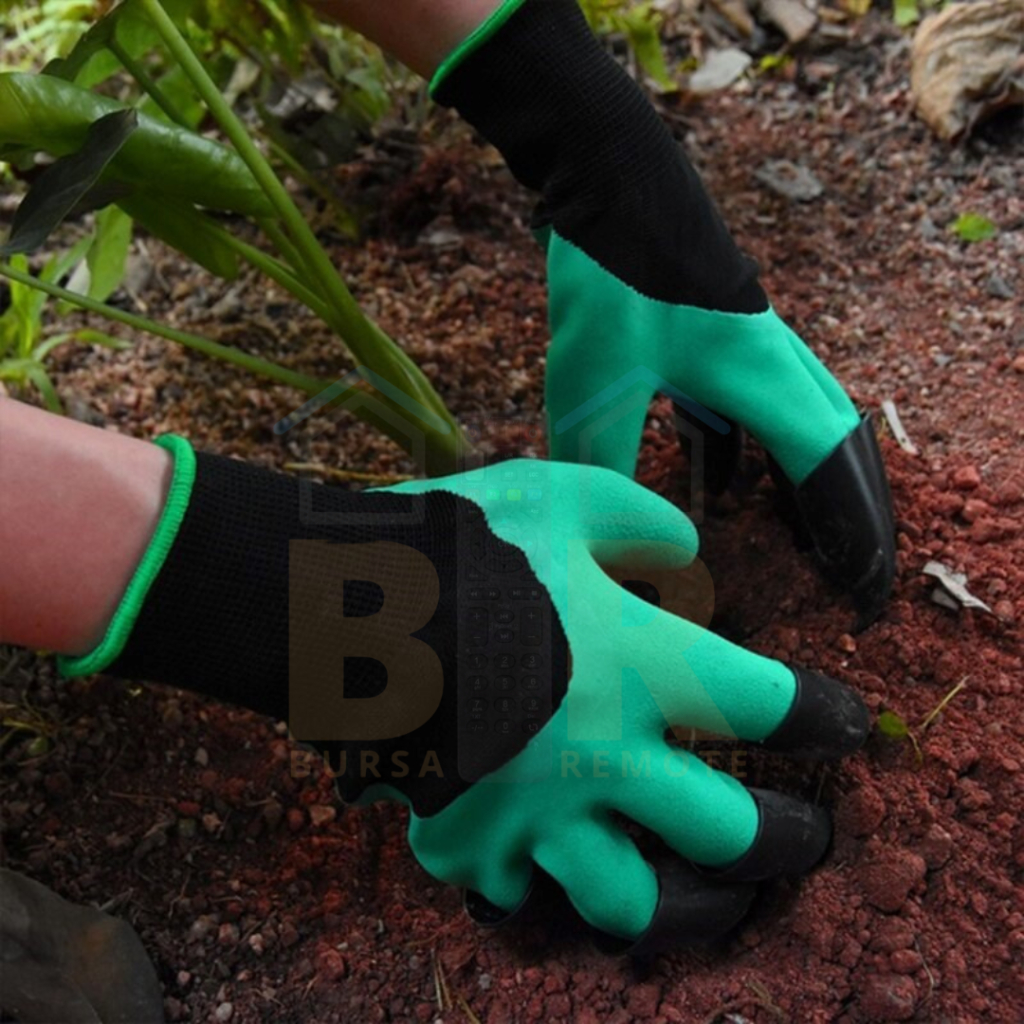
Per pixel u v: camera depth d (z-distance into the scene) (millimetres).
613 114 982
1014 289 1479
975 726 1057
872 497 1084
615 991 964
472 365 1438
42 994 892
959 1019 906
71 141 1009
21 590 728
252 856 1077
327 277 1065
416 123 1706
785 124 1745
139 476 765
